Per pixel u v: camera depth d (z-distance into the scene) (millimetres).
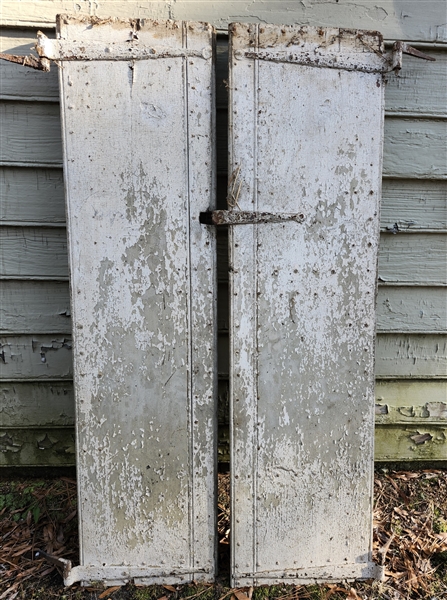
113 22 1381
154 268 1467
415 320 1898
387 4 1674
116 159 1425
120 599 1495
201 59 1404
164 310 1482
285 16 1661
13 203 1730
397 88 1729
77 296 1468
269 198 1455
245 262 1468
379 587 1546
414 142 1767
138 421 1518
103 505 1539
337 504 1581
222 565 1638
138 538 1555
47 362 1866
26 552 1651
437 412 1993
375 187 1490
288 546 1571
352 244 1502
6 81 1644
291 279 1490
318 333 1522
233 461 1530
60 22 1370
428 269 1859
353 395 1559
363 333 1541
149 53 1392
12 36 1627
